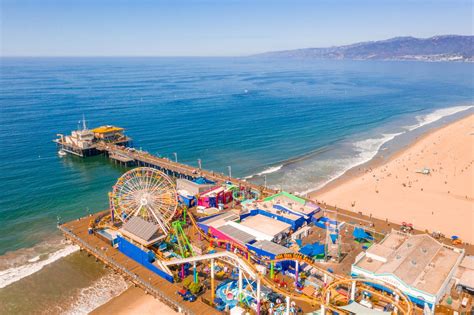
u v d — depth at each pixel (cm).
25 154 16850
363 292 7162
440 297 6788
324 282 7319
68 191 12950
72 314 7169
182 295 7169
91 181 13938
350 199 12012
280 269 7975
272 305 6794
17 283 8062
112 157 16050
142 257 8250
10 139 18838
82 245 9156
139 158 15600
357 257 7800
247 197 11738
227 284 7606
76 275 8375
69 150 17612
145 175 10769
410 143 18325
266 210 10131
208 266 8169
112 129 18612
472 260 7862
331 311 6581
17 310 7288
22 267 8631
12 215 11088
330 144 18450
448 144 17588
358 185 13238
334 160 16112
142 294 7712
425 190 12606
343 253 8681
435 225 10212
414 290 6681
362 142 18788
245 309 6806
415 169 14562
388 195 12269
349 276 7694
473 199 11844
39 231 10225
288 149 17662
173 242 9019
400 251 7825
